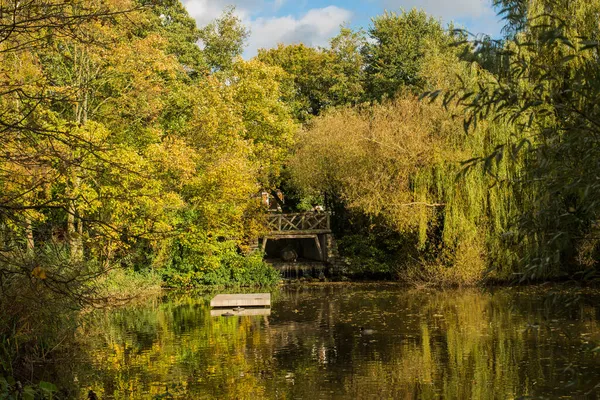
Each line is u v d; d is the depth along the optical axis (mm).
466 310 17578
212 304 19578
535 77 4988
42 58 15406
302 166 27750
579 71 4770
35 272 5391
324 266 28562
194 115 24750
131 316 17875
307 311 18391
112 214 13867
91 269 8531
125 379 10180
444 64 23234
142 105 21828
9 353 7742
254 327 15594
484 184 21109
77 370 9711
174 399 9070
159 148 20016
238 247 28547
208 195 24031
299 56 36188
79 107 19984
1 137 4918
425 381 9930
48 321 8398
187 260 26438
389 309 18344
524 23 5156
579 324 14344
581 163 5000
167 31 30500
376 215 24516
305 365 11258
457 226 22328
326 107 35125
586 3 12164
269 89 28422
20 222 5113
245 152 24031
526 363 10820
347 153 24953
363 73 36500
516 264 20375
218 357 11992
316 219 29375
